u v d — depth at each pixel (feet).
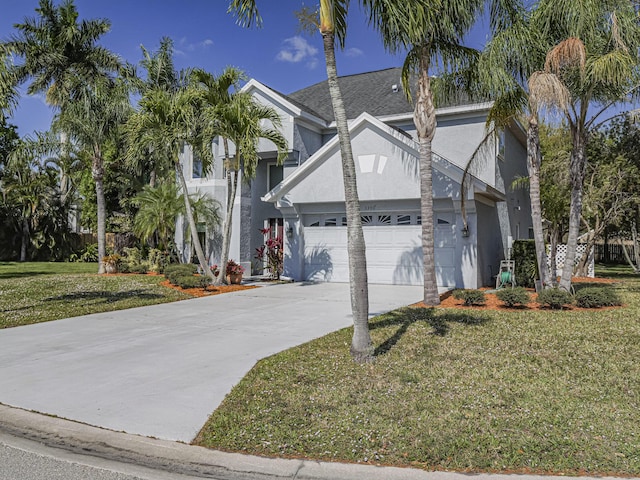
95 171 65.92
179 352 24.59
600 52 35.58
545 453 13.24
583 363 21.74
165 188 62.69
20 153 79.20
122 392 18.56
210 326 31.32
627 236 82.84
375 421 15.43
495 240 56.24
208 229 60.95
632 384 18.95
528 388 18.48
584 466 12.59
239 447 13.92
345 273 55.06
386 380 19.47
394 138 50.08
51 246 99.81
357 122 51.42
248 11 24.35
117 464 13.29
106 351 24.90
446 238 49.57
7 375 20.83
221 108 44.47
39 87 65.36
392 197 50.47
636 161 63.05
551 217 61.57
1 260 100.78
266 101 60.34
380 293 44.83
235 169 49.70
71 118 61.67
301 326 31.01
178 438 14.56
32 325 32.01
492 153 54.54
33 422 15.81
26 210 96.48
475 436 14.28
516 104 41.16
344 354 23.36
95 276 61.00
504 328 28.73
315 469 12.68
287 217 57.21
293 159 59.88
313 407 16.66
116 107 61.46
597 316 32.27
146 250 76.28
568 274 39.24
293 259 56.95
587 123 38.47
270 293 46.75
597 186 62.34
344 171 22.34
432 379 19.53
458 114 56.29
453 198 47.60
